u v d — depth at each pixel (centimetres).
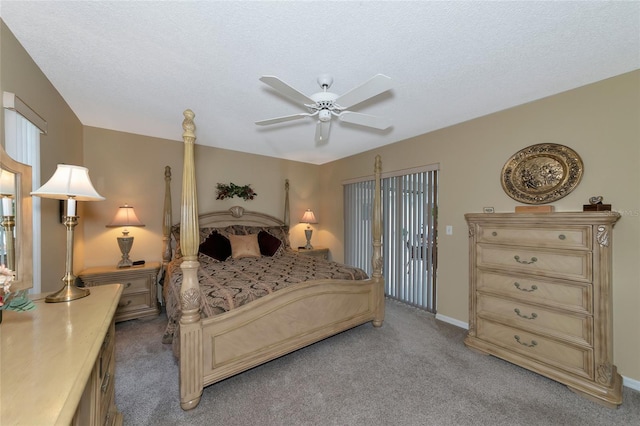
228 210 433
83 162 322
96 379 111
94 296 141
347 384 203
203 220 408
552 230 209
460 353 248
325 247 521
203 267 307
